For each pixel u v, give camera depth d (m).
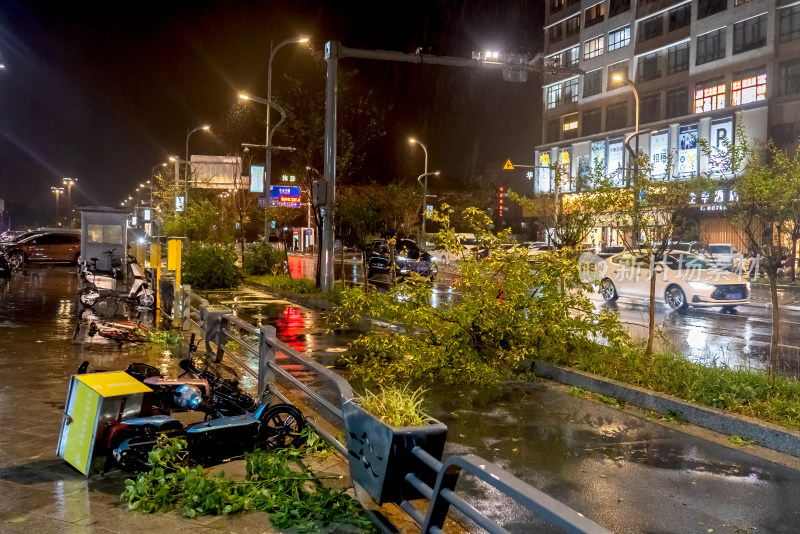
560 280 9.71
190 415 6.67
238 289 23.92
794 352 11.84
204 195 45.38
